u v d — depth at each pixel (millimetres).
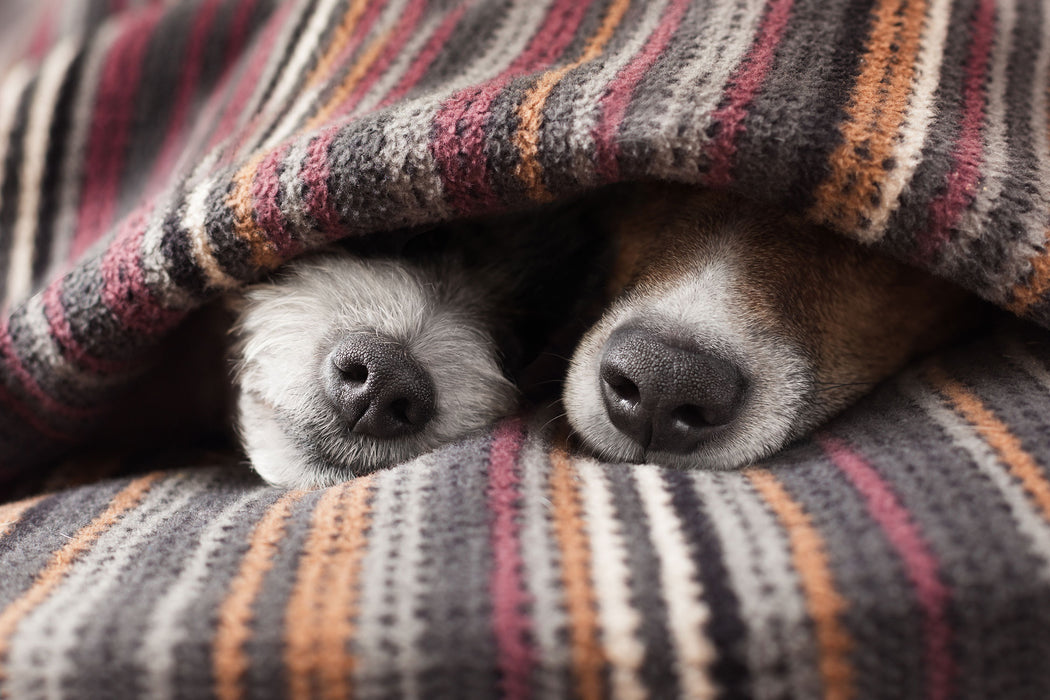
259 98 299
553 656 166
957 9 240
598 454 242
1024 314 212
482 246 293
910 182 207
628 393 236
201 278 238
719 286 252
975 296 267
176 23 349
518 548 182
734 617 166
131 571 193
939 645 168
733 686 165
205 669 168
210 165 258
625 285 276
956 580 168
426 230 281
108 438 293
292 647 168
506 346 286
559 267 294
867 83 219
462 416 258
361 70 271
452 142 222
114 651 171
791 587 169
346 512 200
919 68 225
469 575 177
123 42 346
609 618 167
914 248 213
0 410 259
